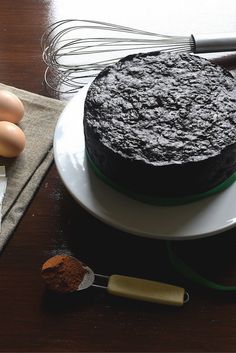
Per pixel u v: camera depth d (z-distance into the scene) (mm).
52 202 843
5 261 794
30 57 992
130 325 750
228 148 735
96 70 978
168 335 744
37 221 827
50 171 871
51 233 816
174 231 751
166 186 746
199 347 736
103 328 748
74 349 735
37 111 921
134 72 800
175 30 1035
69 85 961
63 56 993
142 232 751
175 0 1074
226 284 778
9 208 829
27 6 1065
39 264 792
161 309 760
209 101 771
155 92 779
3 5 1064
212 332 746
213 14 1058
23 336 742
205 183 758
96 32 1027
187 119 756
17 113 876
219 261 793
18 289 773
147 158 728
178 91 779
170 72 799
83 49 1008
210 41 965
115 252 799
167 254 796
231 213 764
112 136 746
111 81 792
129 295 758
